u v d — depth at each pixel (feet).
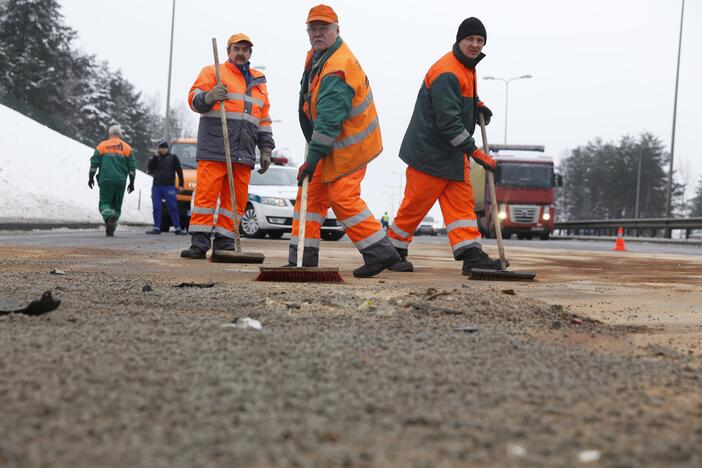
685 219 95.45
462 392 6.25
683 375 7.43
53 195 86.33
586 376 7.09
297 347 7.77
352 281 17.19
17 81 205.05
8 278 14.76
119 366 6.57
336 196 18.44
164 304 11.35
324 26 17.66
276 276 16.53
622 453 4.79
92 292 12.60
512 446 4.88
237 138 25.59
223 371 6.55
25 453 4.41
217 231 26.40
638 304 14.39
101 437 4.73
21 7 211.41
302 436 4.91
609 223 120.98
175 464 4.31
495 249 44.96
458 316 10.81
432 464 4.49
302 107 19.03
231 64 25.76
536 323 10.82
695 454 4.79
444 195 20.94
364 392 6.09
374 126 18.35
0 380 5.92
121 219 95.76
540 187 95.66
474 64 20.43
